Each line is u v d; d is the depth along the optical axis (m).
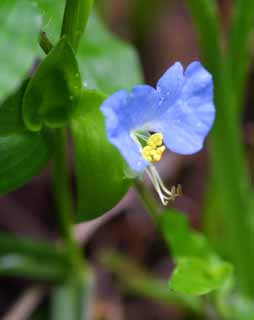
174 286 0.19
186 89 0.17
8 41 0.15
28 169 0.18
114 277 0.27
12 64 0.15
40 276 0.25
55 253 0.25
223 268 0.20
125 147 0.17
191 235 0.21
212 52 0.22
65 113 0.18
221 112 0.23
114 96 0.16
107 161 0.18
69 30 0.17
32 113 0.17
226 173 0.23
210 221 0.25
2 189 0.18
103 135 0.18
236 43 0.23
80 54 0.23
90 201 0.18
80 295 0.25
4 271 0.24
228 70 0.23
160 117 0.17
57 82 0.17
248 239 0.24
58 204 0.23
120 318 0.26
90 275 0.25
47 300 0.26
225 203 0.24
